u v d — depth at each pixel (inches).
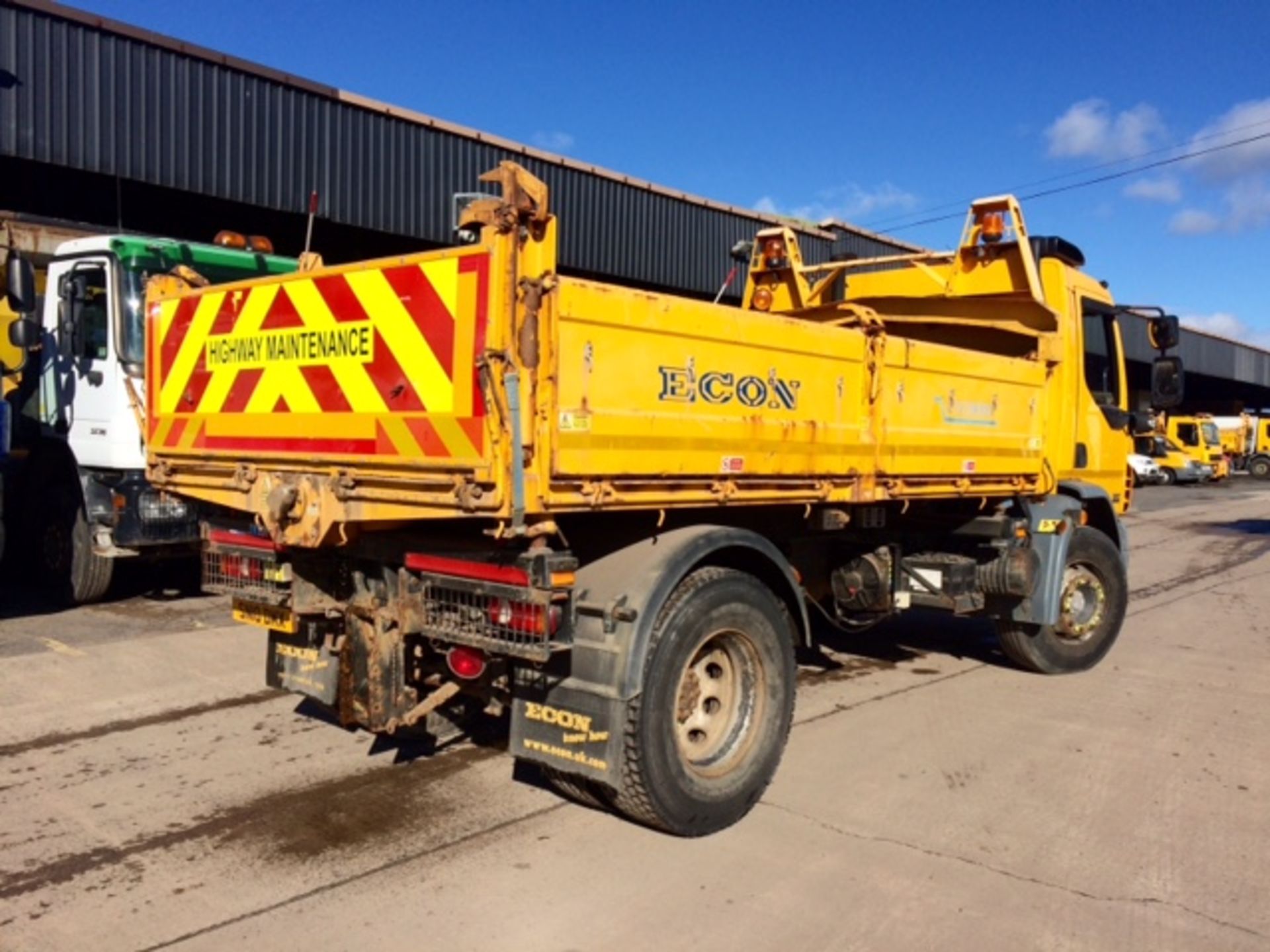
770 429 183.6
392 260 157.5
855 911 149.3
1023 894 155.4
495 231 143.2
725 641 181.9
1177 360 304.8
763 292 331.6
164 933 139.5
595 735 163.0
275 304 179.8
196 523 333.7
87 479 335.0
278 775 198.7
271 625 200.1
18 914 144.0
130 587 389.1
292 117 542.6
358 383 164.1
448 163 613.6
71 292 335.9
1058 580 276.5
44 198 567.8
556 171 671.8
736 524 211.0
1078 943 141.3
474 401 145.9
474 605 161.6
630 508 161.0
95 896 149.6
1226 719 252.2
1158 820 185.5
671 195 748.0
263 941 137.9
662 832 175.3
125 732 223.5
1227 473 1745.8
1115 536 317.1
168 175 497.7
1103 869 164.7
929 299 299.6
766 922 145.6
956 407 237.8
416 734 204.1
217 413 194.5
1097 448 308.5
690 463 168.7
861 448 206.8
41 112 456.1
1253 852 172.7
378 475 160.4
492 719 232.8
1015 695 271.3
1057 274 287.3
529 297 144.3
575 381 150.3
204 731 225.1
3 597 370.9
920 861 166.2
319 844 168.4
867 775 206.4
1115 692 277.1
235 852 164.9
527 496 144.9
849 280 317.7
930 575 266.8
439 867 160.7
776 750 187.5
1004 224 283.0
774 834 176.1
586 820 180.2
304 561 189.9
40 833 171.0
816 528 219.6
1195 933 144.6
